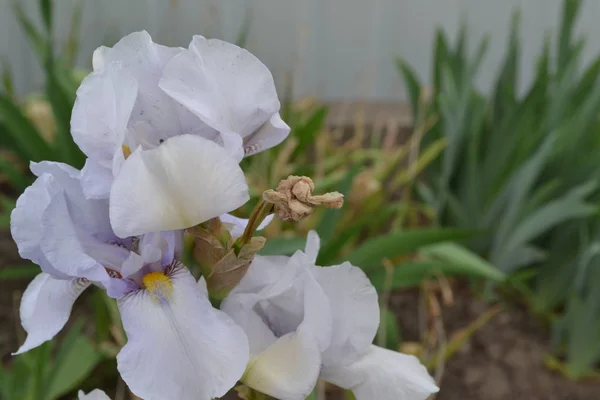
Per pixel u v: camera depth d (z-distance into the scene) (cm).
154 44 45
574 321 104
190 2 173
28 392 76
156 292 44
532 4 179
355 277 46
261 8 176
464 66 136
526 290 120
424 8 179
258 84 44
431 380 49
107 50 45
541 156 108
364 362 48
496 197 121
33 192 44
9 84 150
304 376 45
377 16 179
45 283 46
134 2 173
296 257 46
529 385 104
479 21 181
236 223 49
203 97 44
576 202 104
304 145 129
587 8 177
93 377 97
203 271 46
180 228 43
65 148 106
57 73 107
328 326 45
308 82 183
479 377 105
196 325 43
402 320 115
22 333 106
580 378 106
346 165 145
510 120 124
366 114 172
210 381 43
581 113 117
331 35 180
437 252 102
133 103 42
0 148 145
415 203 138
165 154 41
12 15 171
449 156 120
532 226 110
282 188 43
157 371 43
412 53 183
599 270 101
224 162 42
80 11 171
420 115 137
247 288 48
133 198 41
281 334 48
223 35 177
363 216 117
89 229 45
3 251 124
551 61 180
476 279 122
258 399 48
